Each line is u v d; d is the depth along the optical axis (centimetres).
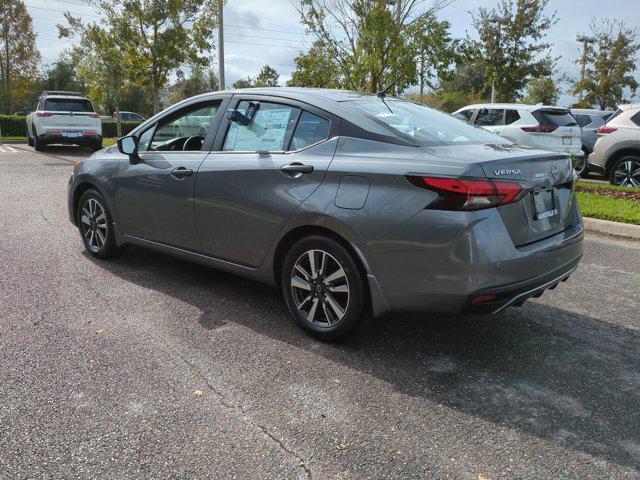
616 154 1060
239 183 373
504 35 2148
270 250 365
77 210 532
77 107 1684
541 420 272
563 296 458
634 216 708
